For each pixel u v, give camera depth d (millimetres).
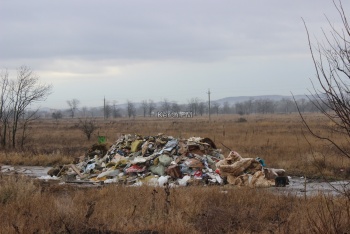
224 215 9055
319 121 66312
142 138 21062
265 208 9461
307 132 39625
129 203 9992
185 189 12336
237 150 25797
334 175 18031
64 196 11758
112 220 8430
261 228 8016
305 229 7016
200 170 17109
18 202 9250
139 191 11602
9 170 20656
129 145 20734
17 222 7645
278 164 20641
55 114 143125
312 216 7848
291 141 30312
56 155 25406
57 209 8594
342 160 18906
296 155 22391
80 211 8734
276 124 59719
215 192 11523
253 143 29828
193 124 68812
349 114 5449
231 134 40375
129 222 8172
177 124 69625
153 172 17453
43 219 7930
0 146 33156
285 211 9312
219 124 66688
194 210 9297
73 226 7715
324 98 5609
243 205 10219
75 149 30984
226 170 16766
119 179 17234
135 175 17547
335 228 6176
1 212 8523
